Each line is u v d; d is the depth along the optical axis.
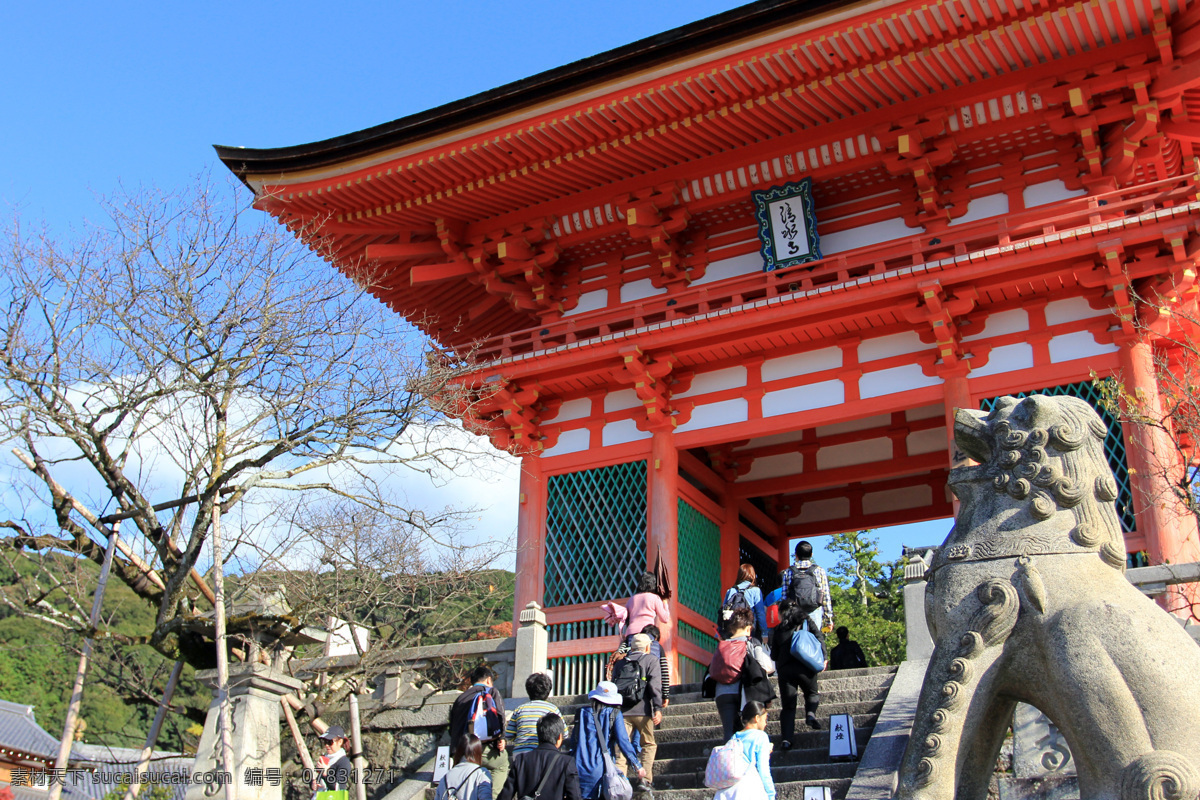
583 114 16.59
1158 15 14.40
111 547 11.14
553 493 18.34
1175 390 14.12
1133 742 5.14
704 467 19.73
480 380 18.05
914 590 12.18
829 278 17.34
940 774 5.70
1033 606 5.71
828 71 15.68
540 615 14.75
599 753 9.10
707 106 16.42
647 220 18.09
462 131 17.12
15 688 34.28
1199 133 15.44
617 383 18.38
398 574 14.44
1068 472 5.99
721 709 10.59
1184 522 13.73
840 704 11.59
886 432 20.47
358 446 12.51
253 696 11.17
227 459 11.79
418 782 12.44
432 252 19.61
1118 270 14.63
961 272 15.22
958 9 14.41
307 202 18.56
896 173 16.75
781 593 11.41
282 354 12.06
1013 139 16.50
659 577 15.98
